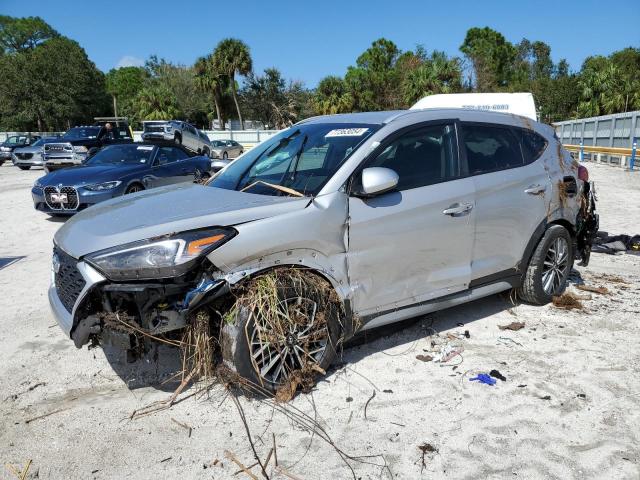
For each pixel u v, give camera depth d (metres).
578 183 5.21
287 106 56.81
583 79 50.56
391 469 2.79
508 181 4.46
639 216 9.92
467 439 3.03
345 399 3.44
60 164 19.14
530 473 2.75
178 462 2.86
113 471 2.80
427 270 4.00
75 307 3.16
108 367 3.92
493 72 61.28
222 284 3.14
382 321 3.85
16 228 9.27
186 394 3.51
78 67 53.75
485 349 4.16
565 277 5.20
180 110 56.12
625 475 2.73
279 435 3.07
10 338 4.46
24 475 2.77
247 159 4.51
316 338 3.50
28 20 74.62
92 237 3.28
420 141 4.07
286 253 3.34
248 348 3.25
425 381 3.66
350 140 3.92
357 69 61.16
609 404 3.38
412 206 3.82
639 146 20.16
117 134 21.39
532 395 3.48
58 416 3.30
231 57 51.22
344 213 3.54
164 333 3.30
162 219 3.29
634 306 5.06
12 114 52.28
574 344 4.23
